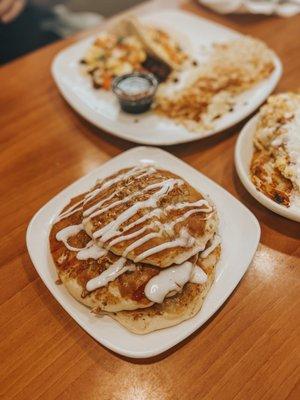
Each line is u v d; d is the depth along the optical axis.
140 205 0.29
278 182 0.34
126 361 0.27
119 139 0.42
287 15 0.57
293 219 0.32
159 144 0.39
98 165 0.39
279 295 0.30
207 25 0.55
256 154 0.37
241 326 0.28
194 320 0.27
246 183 0.34
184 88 0.46
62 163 0.40
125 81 0.44
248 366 0.26
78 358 0.27
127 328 0.27
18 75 0.50
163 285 0.27
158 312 0.27
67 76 0.48
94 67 0.48
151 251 0.27
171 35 0.54
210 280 0.29
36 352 0.28
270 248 0.33
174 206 0.30
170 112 0.43
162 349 0.26
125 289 0.27
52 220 0.33
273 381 0.26
